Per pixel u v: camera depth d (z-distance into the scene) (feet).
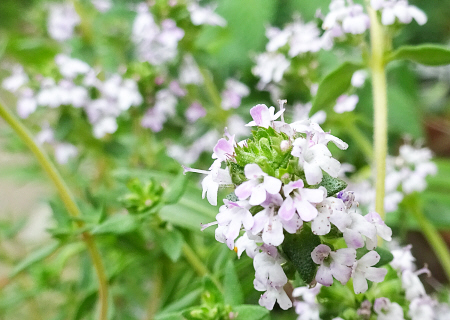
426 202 0.84
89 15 1.13
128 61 0.99
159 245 0.63
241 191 0.41
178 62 0.87
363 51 0.59
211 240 0.70
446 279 0.96
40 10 1.24
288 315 0.80
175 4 0.82
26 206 1.36
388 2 0.57
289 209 0.41
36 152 0.60
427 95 1.30
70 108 0.81
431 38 1.26
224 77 1.11
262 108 0.45
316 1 1.10
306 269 0.44
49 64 0.84
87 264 0.72
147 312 0.75
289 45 0.78
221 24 0.85
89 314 0.80
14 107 1.19
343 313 0.50
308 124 0.45
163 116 0.84
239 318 0.52
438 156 1.15
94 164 1.03
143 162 0.93
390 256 0.48
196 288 0.62
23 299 0.87
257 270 0.44
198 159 0.96
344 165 0.81
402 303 0.51
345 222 0.42
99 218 0.61
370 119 0.92
